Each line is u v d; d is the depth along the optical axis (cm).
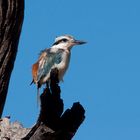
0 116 1319
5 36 1293
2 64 1299
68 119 1018
